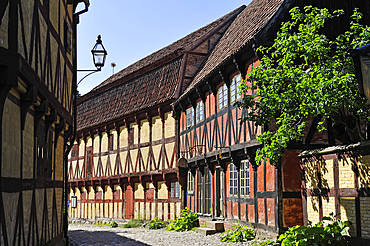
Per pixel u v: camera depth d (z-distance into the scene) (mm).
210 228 14555
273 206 10891
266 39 11328
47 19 8922
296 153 10898
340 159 8086
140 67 24750
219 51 17391
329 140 11000
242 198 12945
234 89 13383
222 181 14906
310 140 10914
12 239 6312
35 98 7234
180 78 19688
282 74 8578
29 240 7504
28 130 7559
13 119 6523
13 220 6383
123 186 24000
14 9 5938
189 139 17906
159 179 20719
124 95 25156
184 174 18812
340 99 7664
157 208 20812
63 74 11086
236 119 13070
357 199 7574
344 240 7570
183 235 14609
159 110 20547
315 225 8234
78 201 29422
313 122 11000
